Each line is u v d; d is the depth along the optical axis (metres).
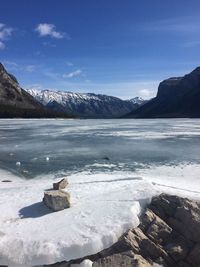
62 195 13.40
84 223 11.91
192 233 11.62
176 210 12.52
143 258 10.52
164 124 87.38
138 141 40.88
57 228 11.79
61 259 10.61
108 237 11.17
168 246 11.27
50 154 31.23
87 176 19.17
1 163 26.92
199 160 26.94
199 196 14.30
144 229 11.90
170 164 25.30
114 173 22.28
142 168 23.88
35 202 14.28
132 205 12.84
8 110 159.75
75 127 74.94
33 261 10.56
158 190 14.25
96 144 38.31
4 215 13.19
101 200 13.76
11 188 17.20
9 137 48.31
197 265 10.73
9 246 10.99
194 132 54.91
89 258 10.71
